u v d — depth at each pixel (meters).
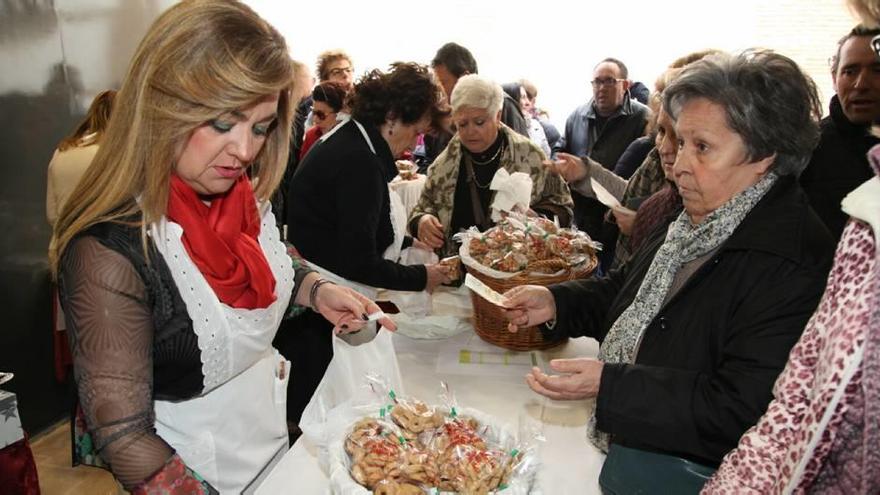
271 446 1.21
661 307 1.10
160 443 0.85
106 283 0.84
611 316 1.30
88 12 2.93
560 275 1.57
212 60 0.80
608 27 5.75
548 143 4.78
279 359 1.28
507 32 5.90
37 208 2.77
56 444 2.83
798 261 0.91
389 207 1.90
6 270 2.69
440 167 2.45
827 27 5.42
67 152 2.41
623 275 1.47
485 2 5.85
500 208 2.13
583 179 2.47
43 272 2.83
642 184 2.22
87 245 0.85
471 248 1.75
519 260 1.62
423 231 2.28
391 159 1.84
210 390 1.06
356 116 1.81
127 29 3.17
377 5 6.00
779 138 0.95
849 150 1.82
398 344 1.69
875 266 0.65
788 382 0.77
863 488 0.68
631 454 1.02
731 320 0.96
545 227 1.77
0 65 2.55
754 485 0.78
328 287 1.28
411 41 6.05
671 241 1.14
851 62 1.76
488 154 2.38
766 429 0.78
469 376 1.51
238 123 0.87
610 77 3.71
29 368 2.83
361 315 1.23
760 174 1.01
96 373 0.83
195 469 1.05
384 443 0.99
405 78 1.79
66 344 2.92
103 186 0.86
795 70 0.96
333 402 1.22
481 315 1.67
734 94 0.95
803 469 0.72
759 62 0.97
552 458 1.17
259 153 1.12
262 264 1.06
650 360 1.06
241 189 1.06
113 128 0.86
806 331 0.77
